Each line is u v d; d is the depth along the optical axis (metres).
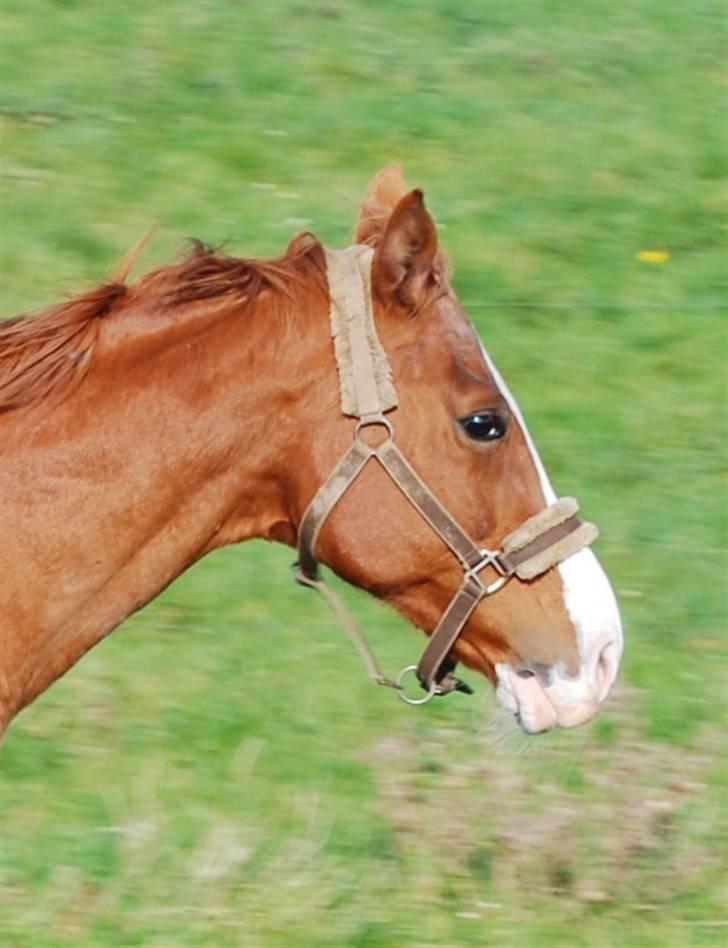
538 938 10.12
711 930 10.32
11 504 7.54
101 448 7.58
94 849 10.51
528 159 17.23
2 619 7.57
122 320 7.63
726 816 11.07
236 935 9.96
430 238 7.53
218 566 12.85
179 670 11.97
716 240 16.33
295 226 15.97
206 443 7.63
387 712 11.70
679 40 19.31
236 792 11.02
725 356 14.94
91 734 11.43
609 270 15.85
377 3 19.61
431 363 7.65
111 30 18.77
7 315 14.69
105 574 7.66
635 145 17.55
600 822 10.97
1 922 10.02
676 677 12.09
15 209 16.02
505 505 7.81
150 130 17.25
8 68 18.03
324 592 7.98
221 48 18.58
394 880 10.42
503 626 7.89
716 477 13.73
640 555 12.99
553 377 14.59
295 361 7.63
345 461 7.63
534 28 19.38
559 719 7.91
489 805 11.04
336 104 17.84
